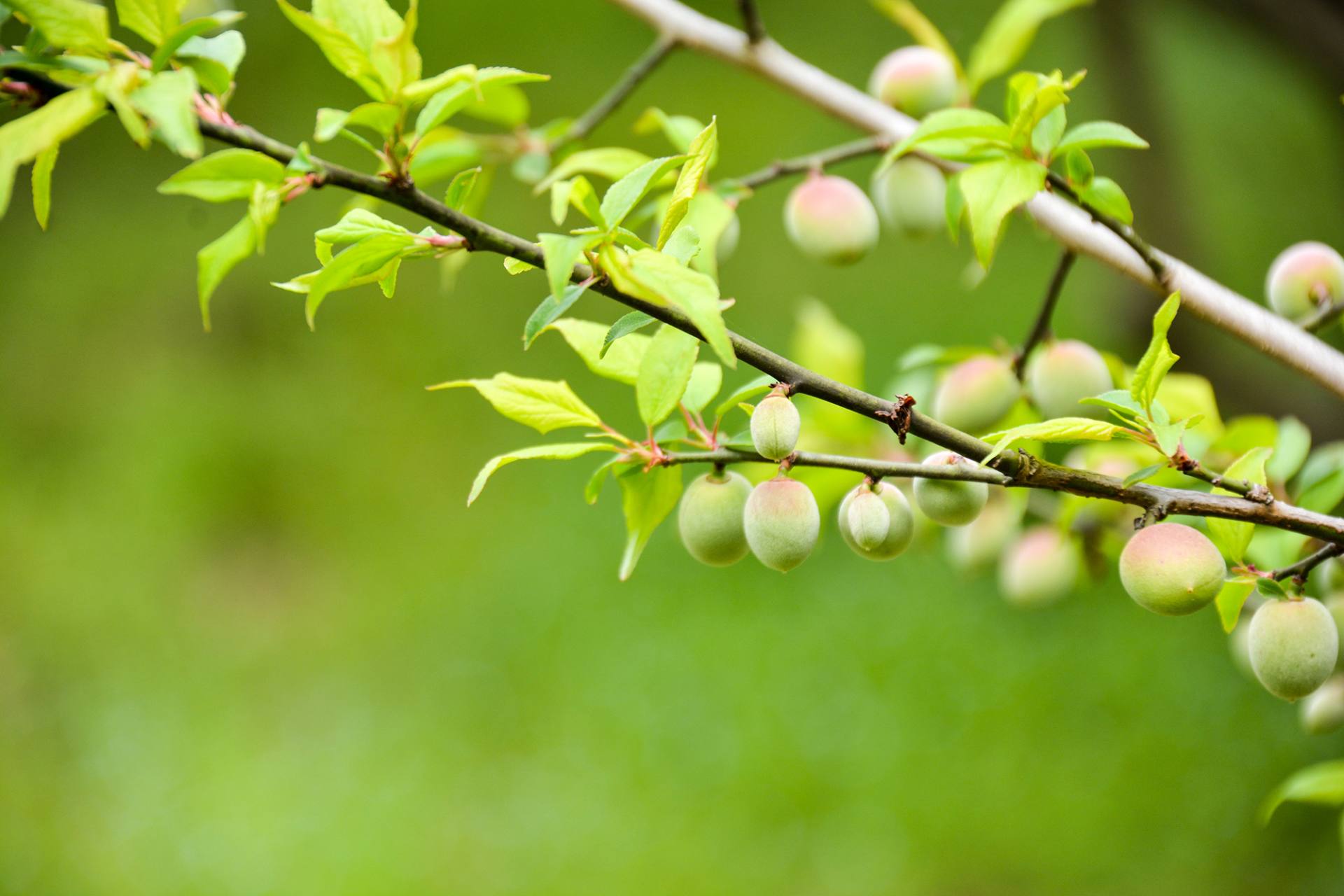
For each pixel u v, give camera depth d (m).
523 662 2.38
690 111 3.45
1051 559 1.04
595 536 2.63
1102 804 1.89
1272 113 2.47
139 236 3.56
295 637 2.56
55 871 2.02
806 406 1.07
